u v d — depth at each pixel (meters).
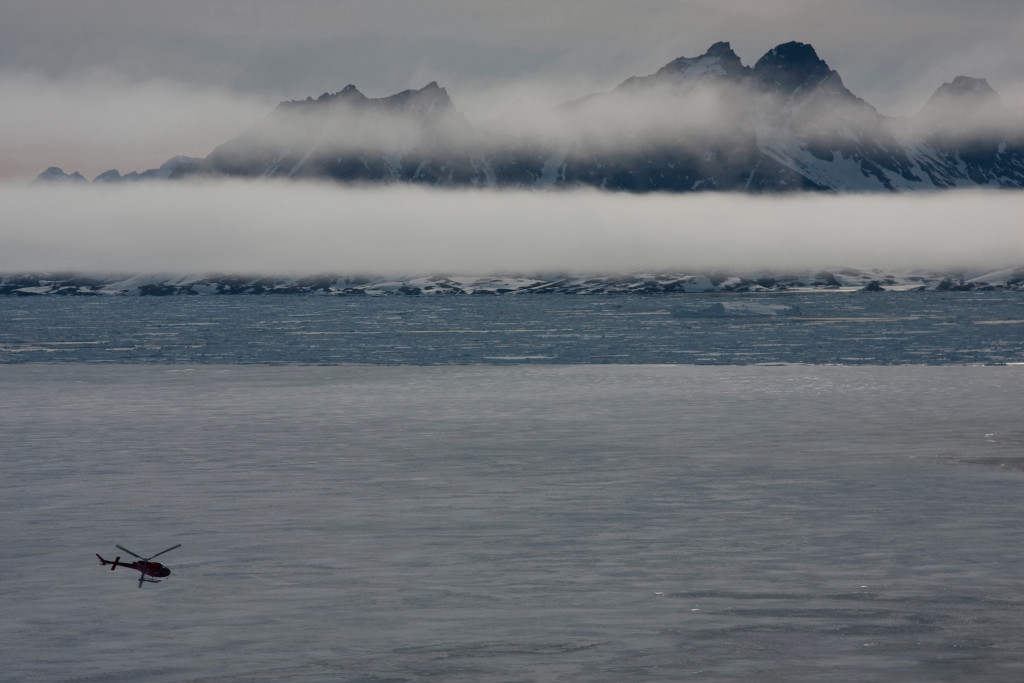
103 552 47.22
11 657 33.72
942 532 50.28
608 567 44.34
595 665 32.81
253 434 89.75
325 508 57.00
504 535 50.34
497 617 37.62
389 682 31.50
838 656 33.41
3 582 42.34
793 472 68.06
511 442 83.38
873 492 60.84
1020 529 50.75
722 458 74.25
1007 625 36.28
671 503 58.00
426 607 38.88
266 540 49.50
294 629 36.38
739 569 43.88
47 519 54.44
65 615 38.03
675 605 38.94
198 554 46.81
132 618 37.66
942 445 80.12
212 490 62.66
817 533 50.34
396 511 56.12
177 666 32.91
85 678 31.92
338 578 42.81
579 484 64.12
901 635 35.38
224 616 37.84
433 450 79.19
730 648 34.25
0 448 81.88
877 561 44.94
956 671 32.06
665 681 31.48
